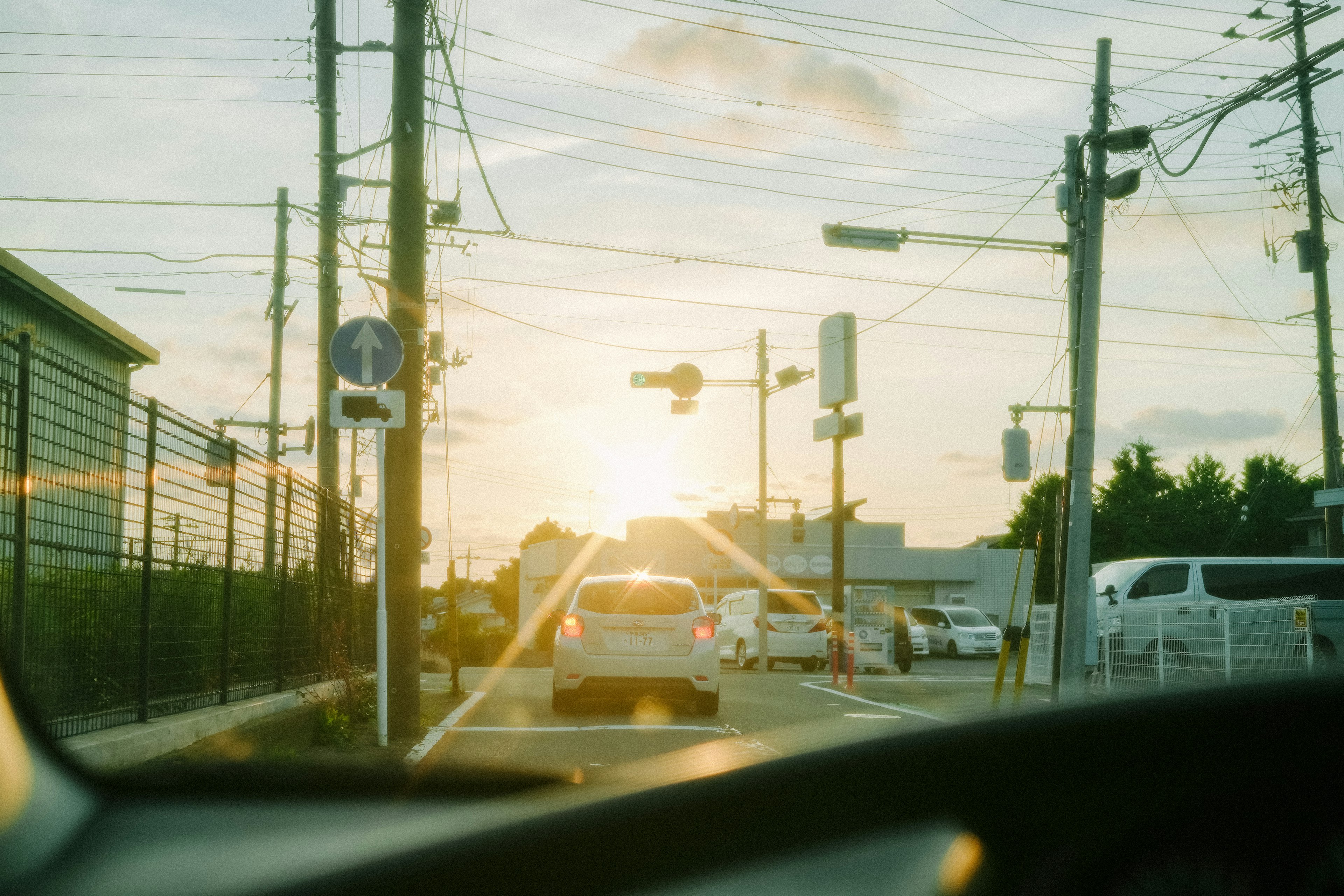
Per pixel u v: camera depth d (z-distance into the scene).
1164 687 1.05
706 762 1.05
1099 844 1.00
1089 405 16.14
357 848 1.09
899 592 57.88
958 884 0.97
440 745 10.69
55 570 6.36
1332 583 19.05
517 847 0.98
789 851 0.98
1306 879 1.01
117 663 7.21
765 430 29.06
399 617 11.51
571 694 13.44
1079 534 15.99
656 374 22.64
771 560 56.06
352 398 10.50
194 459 8.63
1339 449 26.12
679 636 13.44
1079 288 16.67
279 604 11.04
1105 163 16.38
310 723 10.60
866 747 1.00
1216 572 19.11
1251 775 1.02
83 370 6.72
